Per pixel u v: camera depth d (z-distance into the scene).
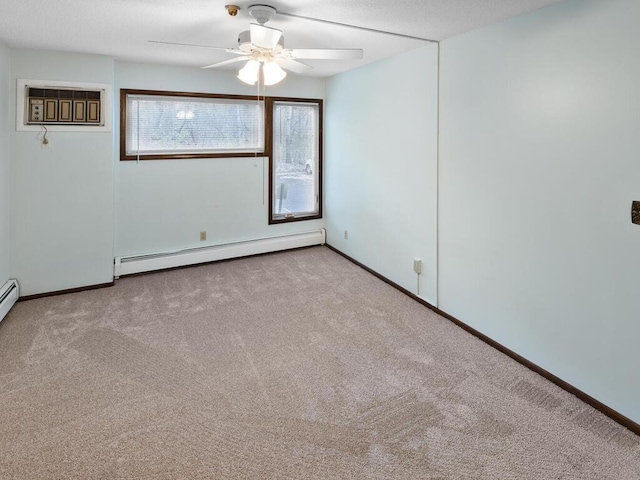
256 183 5.21
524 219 2.67
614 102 2.08
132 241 4.55
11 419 2.14
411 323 3.40
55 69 3.70
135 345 2.98
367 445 1.99
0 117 3.40
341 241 5.34
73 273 3.99
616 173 2.10
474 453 1.94
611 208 2.14
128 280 4.39
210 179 4.91
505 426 2.13
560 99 2.37
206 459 1.89
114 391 2.41
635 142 2.01
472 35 2.98
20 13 2.64
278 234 5.47
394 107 4.00
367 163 4.58
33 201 3.74
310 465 1.86
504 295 2.88
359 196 4.80
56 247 3.89
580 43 2.23
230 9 2.47
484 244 3.03
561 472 1.83
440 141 3.41
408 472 1.82
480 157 3.00
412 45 3.45
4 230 3.55
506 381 2.55
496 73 2.79
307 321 3.42
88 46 3.52
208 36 3.18
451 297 3.42
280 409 2.27
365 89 4.49
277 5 2.46
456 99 3.19
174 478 1.77
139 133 4.46
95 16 2.69
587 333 2.31
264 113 5.11
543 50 2.45
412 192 3.84
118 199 4.42
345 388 2.47
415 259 3.84
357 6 2.47
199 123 4.77
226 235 5.11
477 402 2.34
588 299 2.30
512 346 2.84
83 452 1.92
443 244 3.47
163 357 2.81
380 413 2.23
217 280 4.42
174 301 3.83
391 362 2.78
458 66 3.14
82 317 3.44
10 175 3.62
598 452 1.95
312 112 5.47
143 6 2.50
